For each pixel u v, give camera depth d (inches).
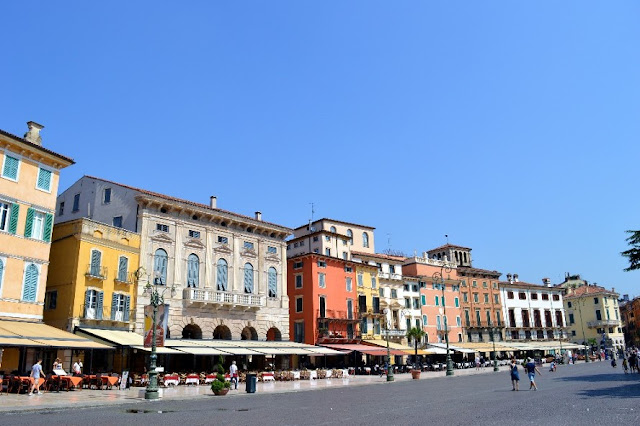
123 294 1659.7
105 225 1635.1
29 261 1391.5
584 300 4532.5
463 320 3390.7
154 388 1119.6
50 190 1483.8
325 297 2490.2
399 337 2874.0
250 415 837.2
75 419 773.9
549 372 2313.0
